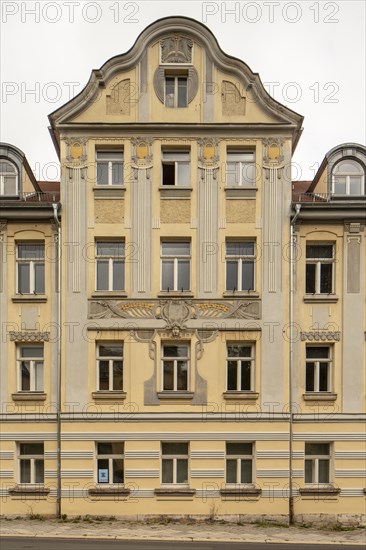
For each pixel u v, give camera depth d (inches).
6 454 789.9
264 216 802.8
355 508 781.3
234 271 810.8
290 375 790.5
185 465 796.0
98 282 810.8
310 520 776.3
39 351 813.9
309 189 906.7
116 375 804.0
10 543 660.7
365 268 805.2
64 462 781.9
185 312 794.2
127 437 784.3
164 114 808.3
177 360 804.6
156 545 657.0
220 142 807.7
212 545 662.5
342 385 794.8
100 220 802.8
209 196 803.4
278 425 786.2
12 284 806.5
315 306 802.8
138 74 810.2
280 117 804.0
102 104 808.9
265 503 776.9
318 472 798.5
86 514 775.7
